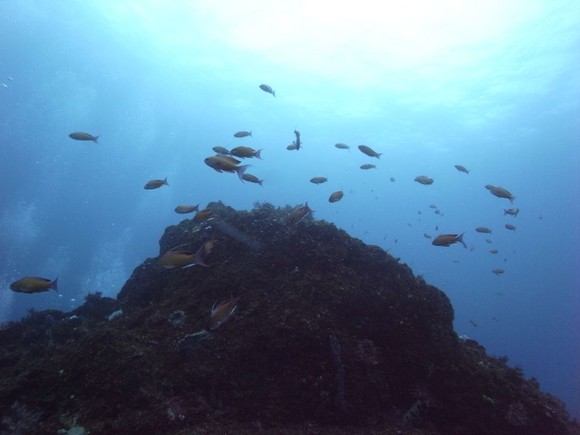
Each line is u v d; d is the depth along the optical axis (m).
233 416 4.52
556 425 5.11
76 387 4.51
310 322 5.20
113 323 6.35
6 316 23.16
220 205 8.86
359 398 4.82
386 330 5.54
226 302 4.29
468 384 5.30
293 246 6.45
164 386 4.59
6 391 4.34
